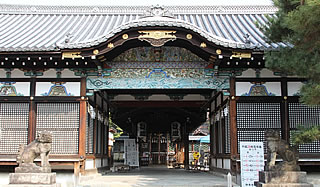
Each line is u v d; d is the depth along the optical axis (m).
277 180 10.64
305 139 9.20
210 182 14.61
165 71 16.36
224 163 17.61
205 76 16.28
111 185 13.78
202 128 45.69
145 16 15.32
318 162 15.21
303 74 9.47
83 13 23.86
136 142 29.14
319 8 7.85
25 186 10.65
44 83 16.06
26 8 23.56
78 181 14.75
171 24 14.36
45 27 20.69
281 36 10.98
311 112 15.84
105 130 21.77
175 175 19.25
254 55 14.94
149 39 14.59
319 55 9.15
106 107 22.19
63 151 15.64
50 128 15.81
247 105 15.95
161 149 35.72
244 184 12.25
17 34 18.84
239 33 18.78
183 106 24.23
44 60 15.44
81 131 15.66
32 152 11.39
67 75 16.12
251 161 12.37
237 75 16.12
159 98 23.47
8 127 15.79
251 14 23.31
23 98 15.87
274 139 11.04
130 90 21.41
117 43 14.62
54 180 11.25
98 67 15.69
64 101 15.89
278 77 16.06
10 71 16.09
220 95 18.67
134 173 21.11
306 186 10.47
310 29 8.54
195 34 14.47
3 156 15.55
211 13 23.48
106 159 22.03
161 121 31.06
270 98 15.88
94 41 14.47
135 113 28.00
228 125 16.83
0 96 15.89
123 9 24.19
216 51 14.62
